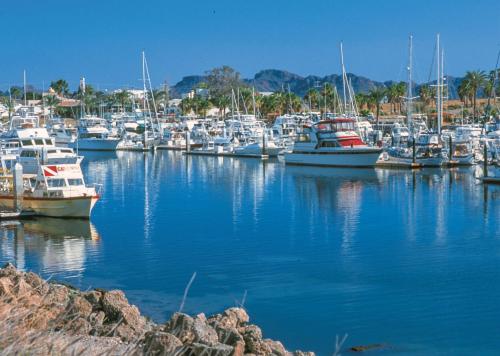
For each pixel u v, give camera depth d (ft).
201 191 206.80
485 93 483.10
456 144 291.79
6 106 499.92
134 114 496.23
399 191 204.54
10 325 21.09
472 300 80.43
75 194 146.10
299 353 43.75
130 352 24.32
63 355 21.83
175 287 87.04
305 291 84.64
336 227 138.51
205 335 35.01
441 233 130.00
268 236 127.54
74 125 483.92
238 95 510.58
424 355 62.75
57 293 44.93
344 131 291.17
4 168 166.30
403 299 80.59
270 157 341.00
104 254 109.70
